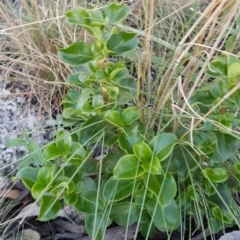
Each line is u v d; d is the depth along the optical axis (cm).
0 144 58
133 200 47
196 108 50
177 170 45
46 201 42
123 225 47
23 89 64
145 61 50
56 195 42
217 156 44
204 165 49
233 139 42
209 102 41
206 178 44
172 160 45
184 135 45
